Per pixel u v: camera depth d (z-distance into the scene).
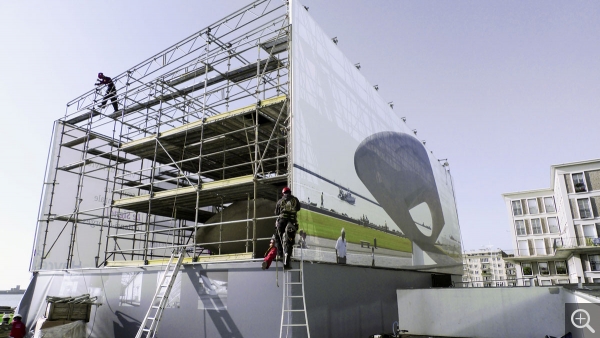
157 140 14.97
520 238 57.78
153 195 14.57
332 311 11.75
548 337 9.02
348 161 15.02
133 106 17.72
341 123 14.98
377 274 15.64
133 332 12.83
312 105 12.95
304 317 10.34
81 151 18.84
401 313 11.43
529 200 58.69
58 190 18.94
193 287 11.71
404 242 19.19
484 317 10.35
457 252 29.38
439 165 28.66
